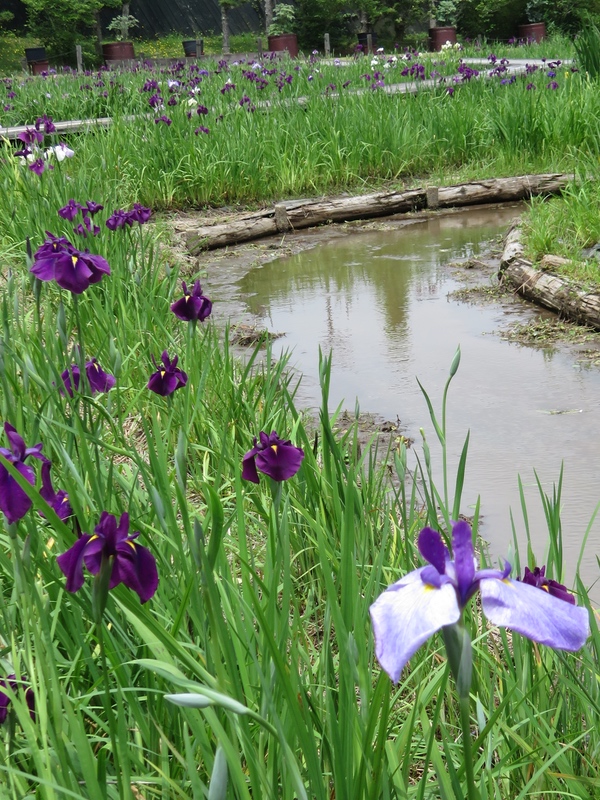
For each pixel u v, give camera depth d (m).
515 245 9.26
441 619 1.08
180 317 3.36
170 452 4.18
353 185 14.30
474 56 31.88
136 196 12.47
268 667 1.75
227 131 14.18
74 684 2.18
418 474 4.82
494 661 2.48
